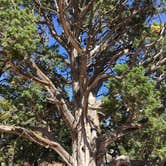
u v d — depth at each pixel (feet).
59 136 79.97
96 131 69.15
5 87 69.00
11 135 73.72
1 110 66.13
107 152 74.43
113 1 66.03
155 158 69.56
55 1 72.02
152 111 54.08
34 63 66.39
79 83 67.87
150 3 66.44
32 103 65.26
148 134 57.93
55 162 83.87
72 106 71.46
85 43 71.15
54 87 68.13
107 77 62.54
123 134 65.82
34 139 65.98
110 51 73.05
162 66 67.87
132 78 51.93
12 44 54.24
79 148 66.54
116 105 55.11
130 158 71.67
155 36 66.44
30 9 64.64
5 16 53.88
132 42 69.31
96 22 67.56
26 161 78.79
